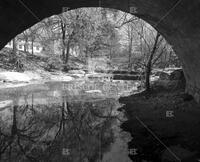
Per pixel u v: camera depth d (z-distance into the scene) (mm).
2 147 10195
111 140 11023
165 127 11586
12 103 18844
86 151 9727
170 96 17609
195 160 8234
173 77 22031
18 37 42938
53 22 44250
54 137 11469
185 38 13844
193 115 12594
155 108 15227
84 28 42406
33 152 9547
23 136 11625
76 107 18156
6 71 33031
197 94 14633
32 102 19484
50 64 44031
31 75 34875
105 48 41625
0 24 12742
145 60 24125
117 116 15531
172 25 14281
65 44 46062
